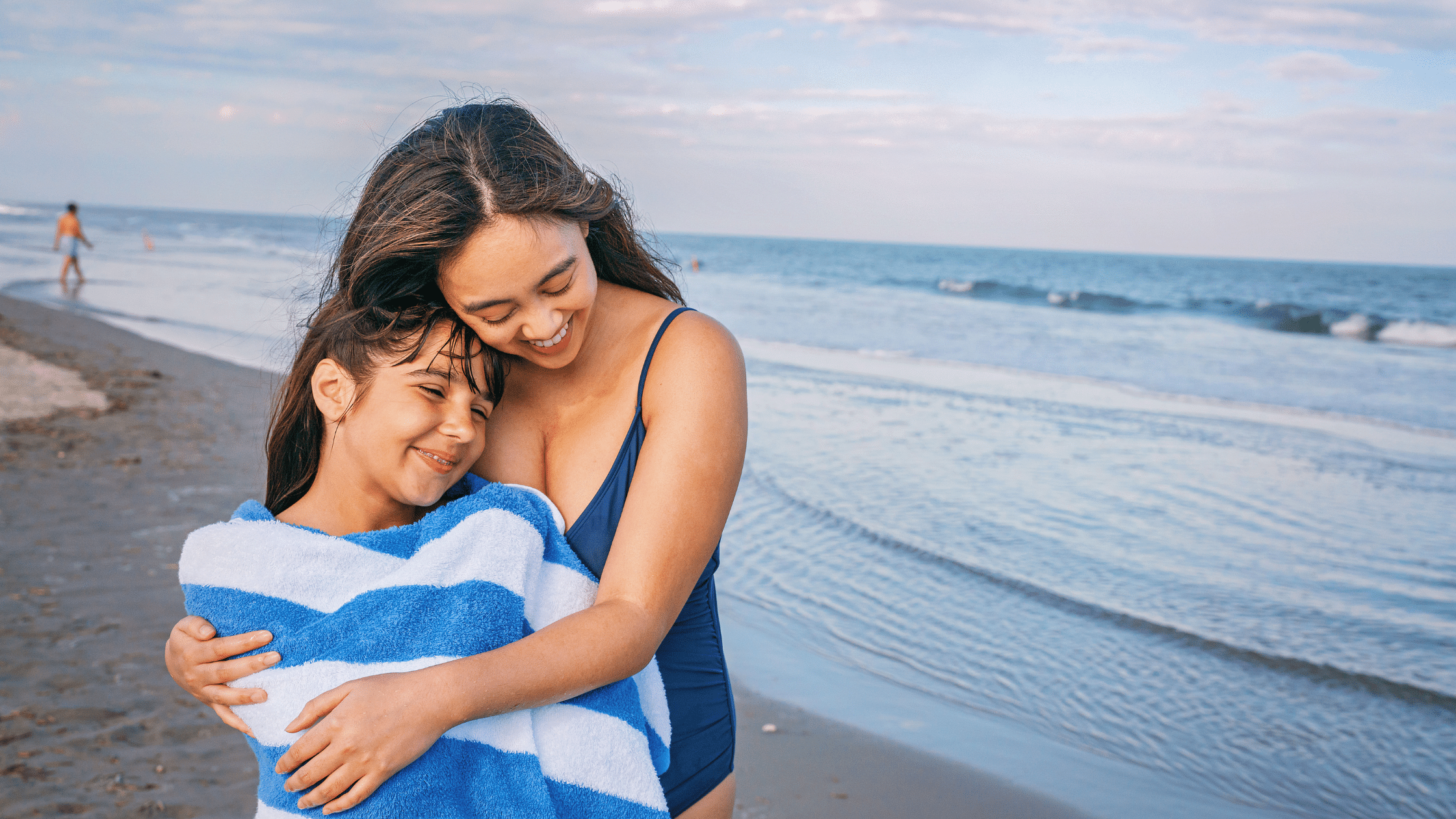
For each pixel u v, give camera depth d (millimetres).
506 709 1188
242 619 1314
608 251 1500
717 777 1549
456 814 1204
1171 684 4793
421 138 1306
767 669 4887
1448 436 11391
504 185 1197
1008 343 19641
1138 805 3740
